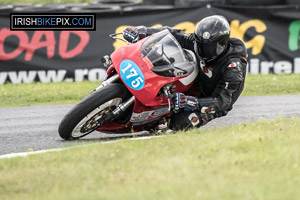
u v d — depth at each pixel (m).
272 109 29.23
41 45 39.50
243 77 20.84
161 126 20.92
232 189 11.84
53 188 13.53
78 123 19.45
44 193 13.25
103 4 47.81
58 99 35.72
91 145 18.05
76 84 39.50
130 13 40.62
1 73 39.09
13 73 39.25
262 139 16.62
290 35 42.97
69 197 12.42
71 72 40.09
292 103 31.27
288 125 20.00
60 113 29.41
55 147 20.03
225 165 13.83
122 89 19.55
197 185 12.23
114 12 40.34
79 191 12.95
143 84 19.19
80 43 40.06
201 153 15.31
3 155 18.94
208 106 20.11
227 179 12.61
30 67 39.47
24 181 14.41
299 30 43.00
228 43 20.52
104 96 19.11
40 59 39.59
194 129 20.41
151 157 15.30
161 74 19.52
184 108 20.11
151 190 12.18
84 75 40.31
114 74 20.66
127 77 19.28
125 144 17.61
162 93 19.75
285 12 42.56
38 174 14.91
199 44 19.70
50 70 39.75
